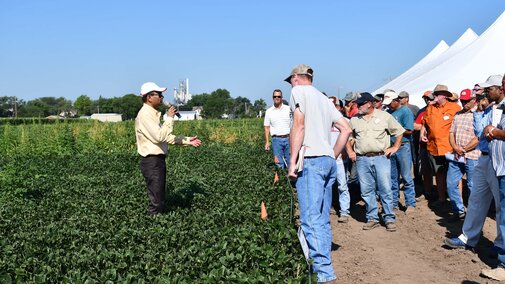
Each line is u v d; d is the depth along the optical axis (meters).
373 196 8.92
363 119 8.85
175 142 8.30
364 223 9.51
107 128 26.12
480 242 7.87
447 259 7.10
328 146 5.95
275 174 11.91
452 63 18.31
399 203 11.04
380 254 7.43
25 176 11.28
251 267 6.04
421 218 9.60
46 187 11.57
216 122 42.75
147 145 8.32
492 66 16.81
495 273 6.23
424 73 20.23
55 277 5.61
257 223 7.77
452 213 9.78
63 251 6.50
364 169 8.83
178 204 9.44
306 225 5.89
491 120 7.02
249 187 11.08
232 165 15.30
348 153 9.21
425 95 11.46
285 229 7.00
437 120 9.90
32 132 24.97
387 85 24.19
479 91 8.42
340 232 8.82
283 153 13.27
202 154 19.16
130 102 141.12
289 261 6.02
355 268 6.78
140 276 5.62
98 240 7.02
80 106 169.62
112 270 5.55
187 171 14.04
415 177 12.92
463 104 8.91
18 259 6.17
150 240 6.98
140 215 8.50
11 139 22.42
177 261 6.08
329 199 6.09
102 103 161.88
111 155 19.33
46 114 161.50
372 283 6.20
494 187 6.82
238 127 36.22
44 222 8.31
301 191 5.91
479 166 7.10
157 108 8.41
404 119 10.03
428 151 10.23
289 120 13.08
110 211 8.87
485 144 6.98
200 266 5.87
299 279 5.40
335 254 7.47
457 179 8.99
